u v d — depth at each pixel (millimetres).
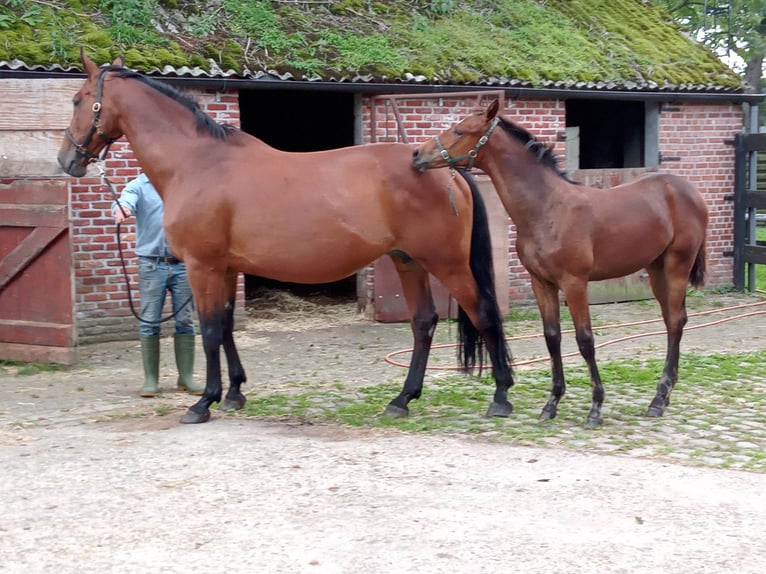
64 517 4652
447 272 6453
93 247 9914
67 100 8516
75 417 6824
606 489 5000
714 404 7137
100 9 10352
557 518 4574
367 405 7148
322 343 10141
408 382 6820
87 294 9922
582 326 6398
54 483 5180
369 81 10922
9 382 8164
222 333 6684
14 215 8758
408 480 5160
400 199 6289
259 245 6367
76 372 8609
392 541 4293
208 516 4637
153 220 7391
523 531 4406
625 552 4168
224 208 6379
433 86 11344
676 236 6762
